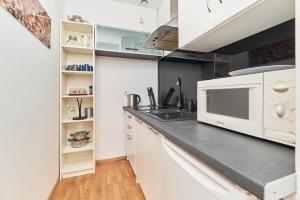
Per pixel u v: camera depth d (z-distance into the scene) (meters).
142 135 1.51
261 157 0.53
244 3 0.76
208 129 0.94
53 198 1.56
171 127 1.00
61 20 1.86
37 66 1.26
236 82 0.80
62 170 1.91
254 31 1.03
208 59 1.54
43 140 1.39
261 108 0.68
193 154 0.65
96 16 2.22
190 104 1.71
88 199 1.55
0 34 0.81
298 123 0.40
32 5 1.16
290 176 0.41
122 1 2.32
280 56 0.96
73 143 2.02
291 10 0.78
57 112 1.79
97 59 2.26
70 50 2.04
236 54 1.28
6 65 0.86
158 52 2.31
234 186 0.48
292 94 0.57
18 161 0.98
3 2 0.83
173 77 2.10
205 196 0.57
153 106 2.29
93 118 2.01
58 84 1.83
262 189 0.37
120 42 2.23
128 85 2.41
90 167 2.03
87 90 2.18
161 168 1.04
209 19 1.00
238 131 0.80
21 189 1.02
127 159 2.29
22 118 1.03
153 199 1.22
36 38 1.23
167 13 1.94
